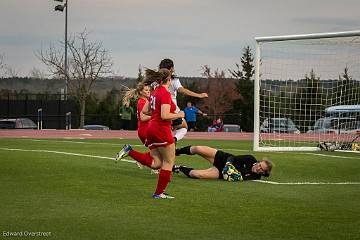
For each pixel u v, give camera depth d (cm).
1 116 9094
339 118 4559
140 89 2395
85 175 2327
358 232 1445
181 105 9844
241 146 4588
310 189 2125
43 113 9138
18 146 3962
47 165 2633
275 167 2842
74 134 6306
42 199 1786
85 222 1488
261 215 1620
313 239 1373
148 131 1866
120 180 2212
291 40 4147
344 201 1875
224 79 12438
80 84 10975
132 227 1448
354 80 4297
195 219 1555
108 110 10362
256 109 3991
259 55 4150
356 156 3522
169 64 2239
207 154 2303
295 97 4397
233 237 1376
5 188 1983
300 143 4644
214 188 2075
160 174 1847
